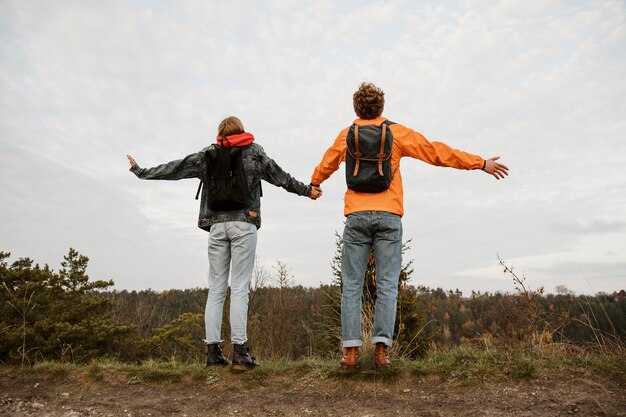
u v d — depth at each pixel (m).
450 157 3.44
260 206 4.01
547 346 4.04
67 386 3.70
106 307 14.80
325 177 3.86
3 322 10.95
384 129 3.40
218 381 3.59
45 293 13.19
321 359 4.17
